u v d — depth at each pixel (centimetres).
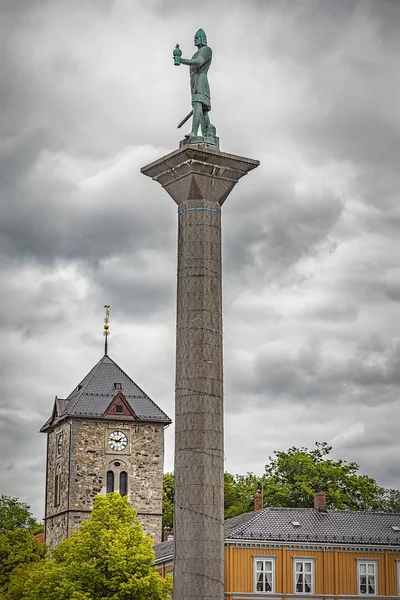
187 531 3941
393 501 14800
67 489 12600
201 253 4166
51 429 13275
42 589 9075
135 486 12762
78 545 9144
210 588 3894
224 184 4231
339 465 13662
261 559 9875
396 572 10244
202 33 4384
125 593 8912
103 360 13388
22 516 15212
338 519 10394
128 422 12850
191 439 3997
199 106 4300
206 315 4106
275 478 13875
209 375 4059
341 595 10031
